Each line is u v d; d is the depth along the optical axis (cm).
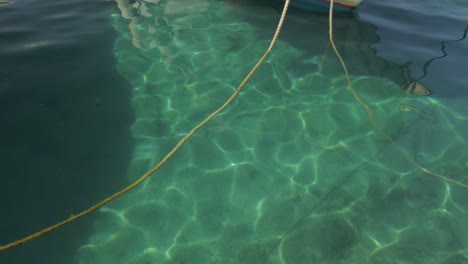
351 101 463
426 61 536
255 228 323
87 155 375
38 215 320
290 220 330
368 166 383
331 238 317
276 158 388
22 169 354
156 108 441
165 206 338
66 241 305
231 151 395
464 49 561
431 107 457
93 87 459
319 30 605
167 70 503
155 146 394
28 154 368
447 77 505
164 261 296
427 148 404
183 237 314
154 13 634
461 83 495
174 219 327
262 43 568
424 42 580
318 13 656
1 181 341
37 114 411
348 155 394
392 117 443
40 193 337
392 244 312
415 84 492
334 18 642
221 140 407
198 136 410
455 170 380
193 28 599
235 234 318
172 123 423
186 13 640
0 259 288
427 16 658
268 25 616
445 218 334
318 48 560
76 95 443
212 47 553
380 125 431
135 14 628
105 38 555
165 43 557
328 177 371
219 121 429
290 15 645
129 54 526
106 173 361
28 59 490
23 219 315
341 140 411
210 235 317
